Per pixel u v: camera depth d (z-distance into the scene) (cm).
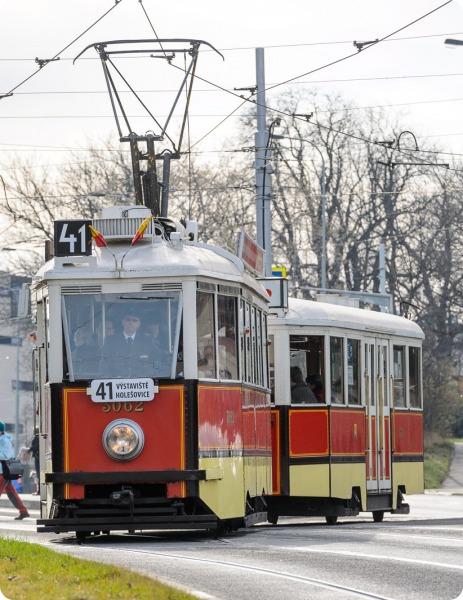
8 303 16825
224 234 15425
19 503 6944
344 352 6128
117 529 4322
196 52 6062
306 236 16338
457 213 16638
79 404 4388
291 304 5988
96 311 4425
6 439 6944
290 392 5875
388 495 6506
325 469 5925
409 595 2902
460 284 16988
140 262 4431
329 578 3195
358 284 16575
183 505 4381
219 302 4572
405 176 16425
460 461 16700
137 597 2716
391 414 6550
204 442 4406
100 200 15175
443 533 4700
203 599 2730
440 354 17338
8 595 2762
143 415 4375
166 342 4400
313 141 15962
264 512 5078
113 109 6078
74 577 3027
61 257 4453
